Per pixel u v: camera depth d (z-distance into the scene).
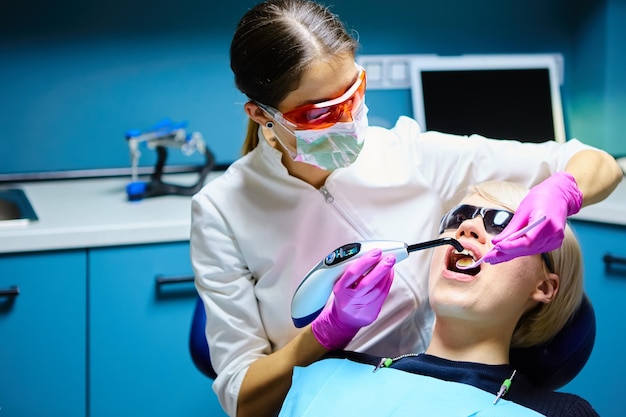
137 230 2.40
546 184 1.43
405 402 1.39
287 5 1.41
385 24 3.07
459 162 1.68
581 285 1.57
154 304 2.47
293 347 1.52
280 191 1.58
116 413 2.50
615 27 3.02
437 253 1.55
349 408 1.41
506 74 2.97
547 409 1.40
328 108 1.40
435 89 2.93
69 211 2.54
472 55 3.01
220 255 1.57
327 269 1.43
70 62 2.87
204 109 2.99
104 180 2.94
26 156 2.90
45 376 2.43
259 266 1.58
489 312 1.48
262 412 1.53
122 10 2.87
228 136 3.03
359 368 1.47
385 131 1.69
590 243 2.53
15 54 2.83
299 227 1.58
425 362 1.50
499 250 1.34
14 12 2.80
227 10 2.94
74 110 2.90
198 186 2.74
